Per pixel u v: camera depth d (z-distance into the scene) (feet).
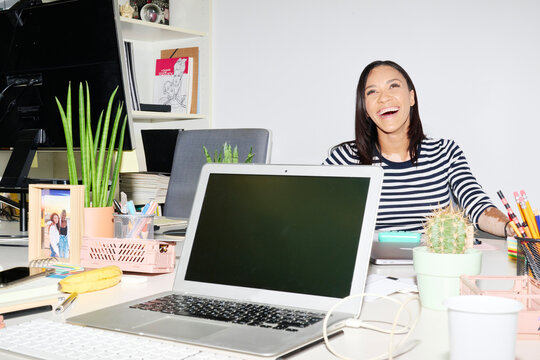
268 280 3.08
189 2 11.65
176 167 7.80
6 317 2.93
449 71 9.49
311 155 10.77
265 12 11.05
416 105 7.35
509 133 9.07
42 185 4.16
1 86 5.42
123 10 10.30
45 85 5.19
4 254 4.58
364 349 2.40
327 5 10.45
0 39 5.39
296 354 2.35
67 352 2.25
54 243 4.15
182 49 11.52
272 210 3.24
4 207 6.89
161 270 3.85
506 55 9.02
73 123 5.07
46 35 5.15
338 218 3.04
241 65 11.37
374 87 7.17
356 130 7.53
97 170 4.34
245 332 2.51
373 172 3.03
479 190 6.95
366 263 2.86
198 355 2.21
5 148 5.57
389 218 7.36
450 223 2.99
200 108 11.63
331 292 2.89
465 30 9.32
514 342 1.90
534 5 8.77
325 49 10.52
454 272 2.96
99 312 2.85
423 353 2.33
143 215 4.02
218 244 3.30
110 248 3.84
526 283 2.82
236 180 3.42
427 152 7.38
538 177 8.88
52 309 3.03
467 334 1.89
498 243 5.55
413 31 9.74
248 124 11.36
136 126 11.37
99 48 4.90
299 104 10.83
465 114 9.40
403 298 3.26
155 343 2.35
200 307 2.92
